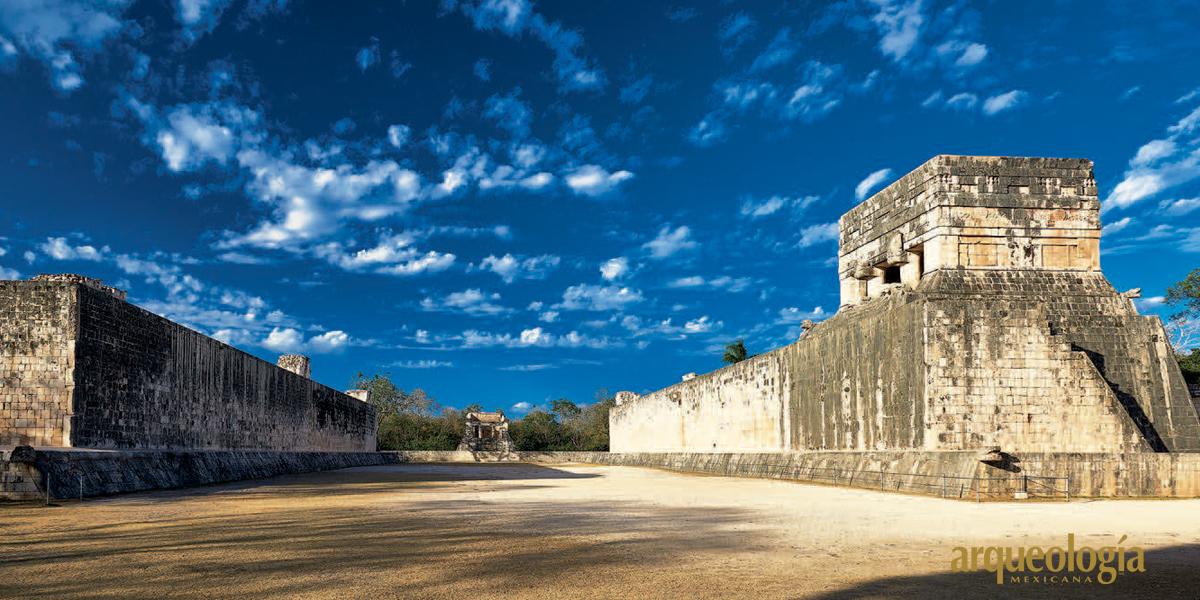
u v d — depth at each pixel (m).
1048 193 28.64
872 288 33.03
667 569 9.83
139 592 8.44
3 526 13.90
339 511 17.20
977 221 28.16
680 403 48.66
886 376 25.23
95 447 23.62
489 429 90.94
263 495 22.48
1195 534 12.87
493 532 13.43
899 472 23.42
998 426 22.50
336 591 8.52
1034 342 23.00
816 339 31.14
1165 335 27.27
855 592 8.55
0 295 23.02
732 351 55.03
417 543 12.03
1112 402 22.78
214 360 33.25
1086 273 28.33
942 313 22.97
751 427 37.81
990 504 18.58
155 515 15.96
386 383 93.38
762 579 9.23
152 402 27.38
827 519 15.50
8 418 22.50
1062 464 20.20
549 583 8.97
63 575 9.31
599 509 18.02
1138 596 8.49
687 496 22.38
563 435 93.69
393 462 63.97
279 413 42.91
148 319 27.23
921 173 29.25
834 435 29.25
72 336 22.98
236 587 8.70
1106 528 13.70
